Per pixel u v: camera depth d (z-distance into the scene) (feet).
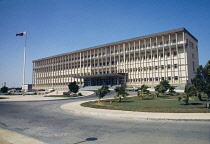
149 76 197.57
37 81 330.54
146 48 202.49
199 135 24.26
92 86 226.38
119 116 42.11
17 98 118.11
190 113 42.37
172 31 180.65
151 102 66.95
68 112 52.11
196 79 58.13
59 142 22.38
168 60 186.09
